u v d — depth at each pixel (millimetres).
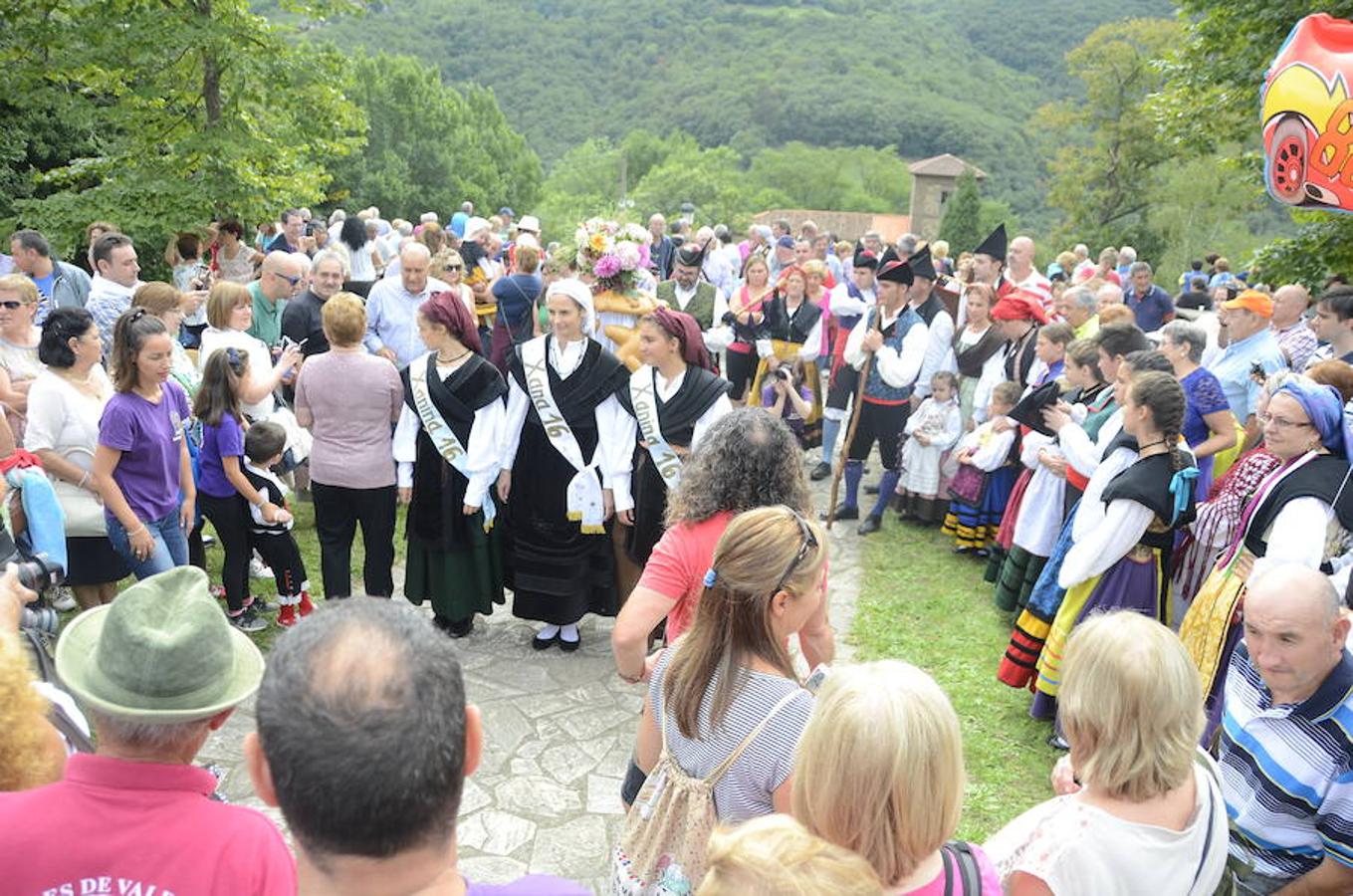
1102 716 2014
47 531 3479
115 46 9641
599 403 4844
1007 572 5633
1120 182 44375
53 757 1906
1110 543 4062
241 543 5105
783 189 80000
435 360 4902
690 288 8273
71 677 1711
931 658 5457
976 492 6711
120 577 4504
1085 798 2076
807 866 1310
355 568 6074
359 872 1257
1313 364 4367
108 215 9922
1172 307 12414
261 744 1291
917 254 7039
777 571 2180
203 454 4895
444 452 4887
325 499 5012
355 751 1208
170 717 1654
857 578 6516
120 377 4129
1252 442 5746
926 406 7234
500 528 5230
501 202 63625
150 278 12547
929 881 1775
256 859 1695
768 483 2818
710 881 1330
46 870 1587
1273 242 10516
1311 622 2393
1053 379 5809
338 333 4805
